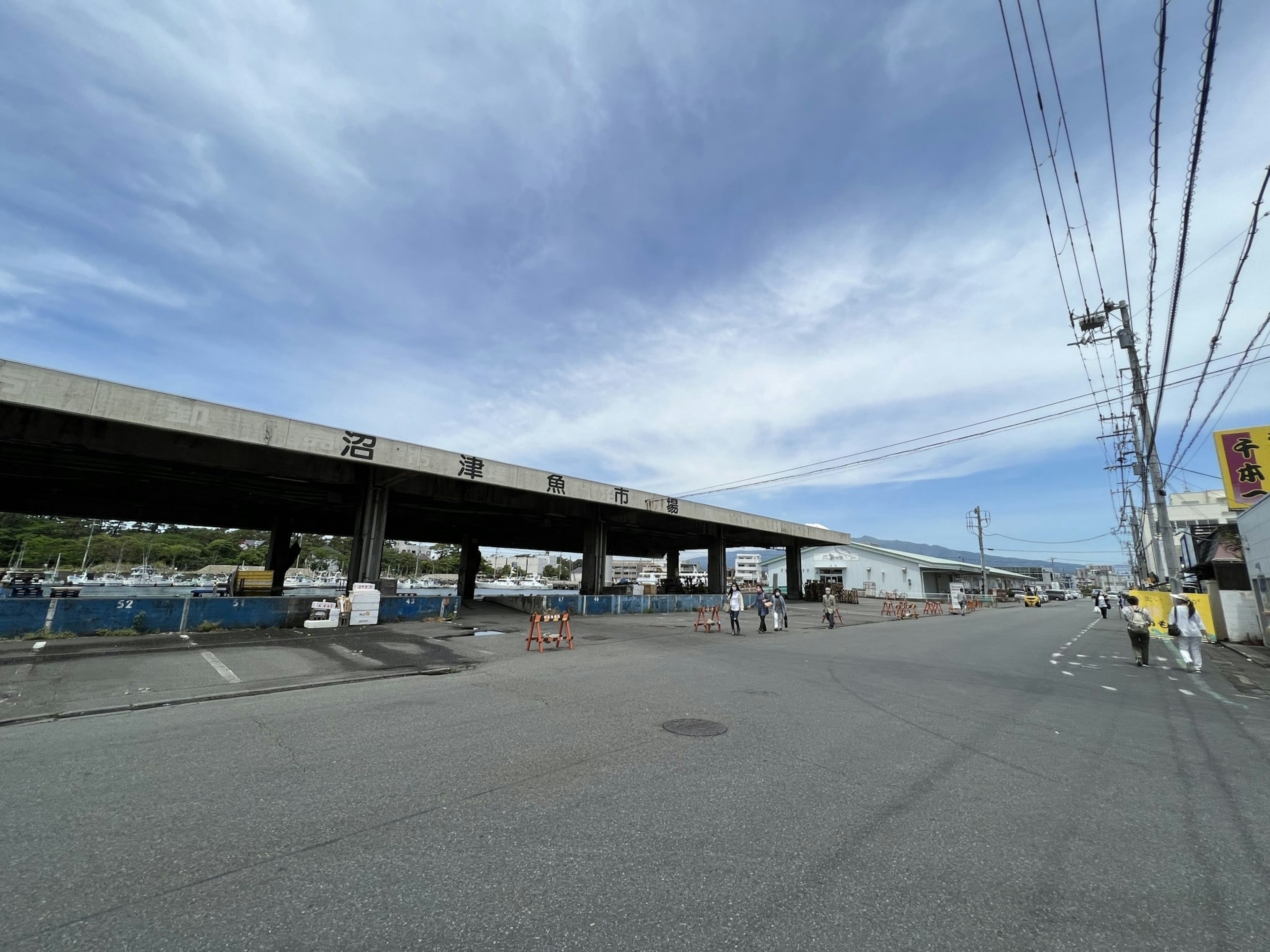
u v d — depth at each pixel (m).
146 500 27.77
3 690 8.18
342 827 3.81
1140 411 17.09
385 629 16.81
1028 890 3.13
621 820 3.95
